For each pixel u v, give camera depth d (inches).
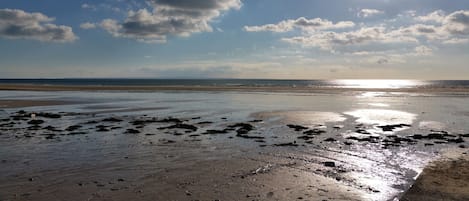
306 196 279.9
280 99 1424.7
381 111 944.3
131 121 776.9
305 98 1471.5
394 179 328.8
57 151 454.9
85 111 989.8
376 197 279.7
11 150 462.3
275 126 690.8
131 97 1588.3
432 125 703.7
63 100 1396.4
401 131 631.8
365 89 2324.1
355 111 944.9
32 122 751.1
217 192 288.7
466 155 434.3
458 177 331.0
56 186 304.3
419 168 370.0
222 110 1005.2
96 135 589.0
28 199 271.7
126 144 505.7
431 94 1711.4
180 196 279.0
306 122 743.7
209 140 538.9
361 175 342.3
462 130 644.7
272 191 291.7
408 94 1720.0
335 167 373.4
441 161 400.8
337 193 288.0
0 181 319.0
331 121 756.0
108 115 895.1
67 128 668.7
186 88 2463.1
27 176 335.6
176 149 467.8
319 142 520.7
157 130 645.3
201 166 373.7
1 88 2401.6
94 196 279.1
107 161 397.1
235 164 383.2
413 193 287.9
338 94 1748.3
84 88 2514.8
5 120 797.2
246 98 1497.3
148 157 418.0
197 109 1038.4
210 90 2202.3
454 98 1433.3
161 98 1519.4
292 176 336.8
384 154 439.2
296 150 462.9
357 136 572.4
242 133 603.2
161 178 328.8
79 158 412.8
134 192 288.7
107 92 2020.2
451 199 273.3
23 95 1734.7
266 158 414.3
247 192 288.8
